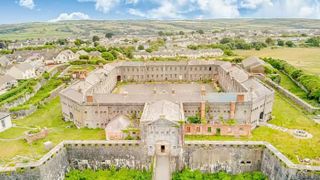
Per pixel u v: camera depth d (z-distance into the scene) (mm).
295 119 87688
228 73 114938
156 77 143000
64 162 66000
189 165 66062
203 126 76438
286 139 72562
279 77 133625
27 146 72188
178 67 140875
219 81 134750
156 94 84250
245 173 65312
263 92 85938
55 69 157625
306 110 94750
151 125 63688
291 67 149125
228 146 64188
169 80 143000
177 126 63344
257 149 63906
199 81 140875
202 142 64938
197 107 80438
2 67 177250
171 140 64562
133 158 66500
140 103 80688
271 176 60688
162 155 65375
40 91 126938
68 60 192750
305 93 114438
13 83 135750
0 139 76625
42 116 96375
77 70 151250
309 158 62250
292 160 61094
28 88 119625
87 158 67375
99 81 105875
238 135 76062
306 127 81000
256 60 152625
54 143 73500
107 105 81688
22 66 152375
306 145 68625
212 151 64688
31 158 65812
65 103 91000
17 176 57750
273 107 98375
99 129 83562
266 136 75125
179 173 64562
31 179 58125
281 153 60125
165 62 143250
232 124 75812
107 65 135000
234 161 65062
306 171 54156
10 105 101875
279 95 111562
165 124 63344
